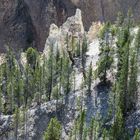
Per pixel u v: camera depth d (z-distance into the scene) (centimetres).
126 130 17312
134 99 18700
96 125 17650
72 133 18225
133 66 18662
